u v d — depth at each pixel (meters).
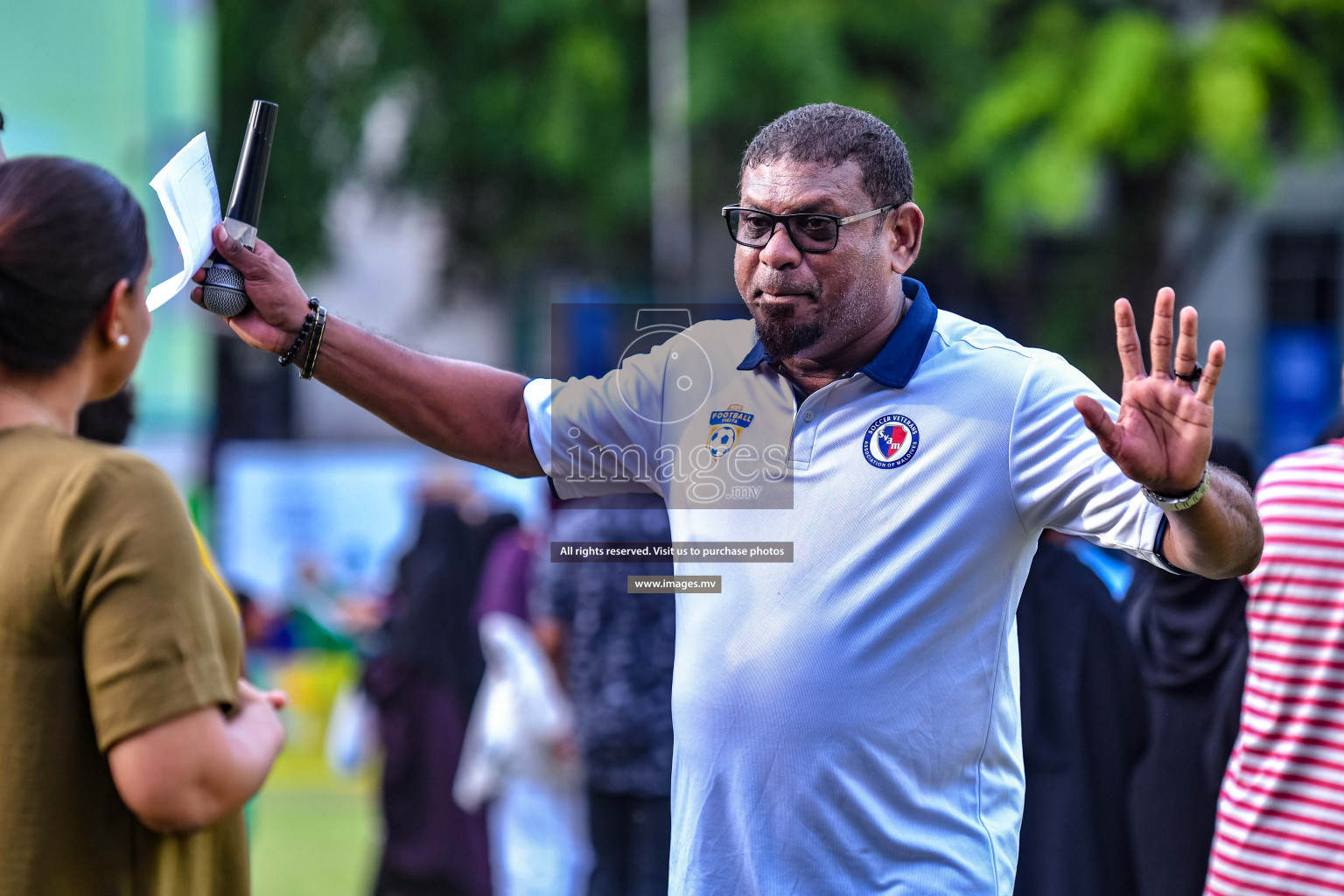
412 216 43.25
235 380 39.75
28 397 4.98
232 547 22.44
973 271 41.22
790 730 5.86
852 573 5.89
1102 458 5.70
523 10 38.66
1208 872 8.77
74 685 4.66
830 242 5.90
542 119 38.66
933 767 5.86
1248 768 7.79
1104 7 39.03
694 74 38.12
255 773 4.86
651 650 11.73
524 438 6.60
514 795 13.38
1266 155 36.69
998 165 37.38
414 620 13.32
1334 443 7.94
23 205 4.86
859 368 6.12
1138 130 35.69
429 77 40.06
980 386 5.95
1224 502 5.43
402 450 23.11
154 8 19.22
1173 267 40.84
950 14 40.06
